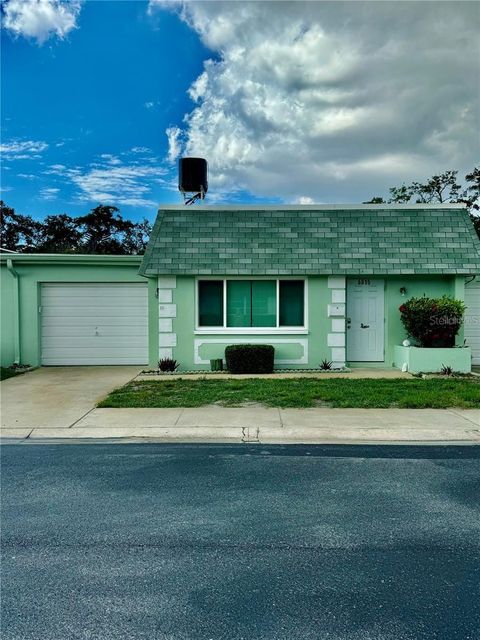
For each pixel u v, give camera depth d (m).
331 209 13.59
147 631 2.81
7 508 4.58
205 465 5.80
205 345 12.86
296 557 3.66
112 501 4.74
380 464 5.84
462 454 6.23
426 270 12.51
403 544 3.86
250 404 8.62
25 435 7.13
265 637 2.75
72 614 2.97
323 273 12.50
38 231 38.78
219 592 3.20
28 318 14.56
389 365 13.18
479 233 28.06
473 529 4.13
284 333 12.84
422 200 31.53
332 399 8.87
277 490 5.02
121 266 14.67
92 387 10.93
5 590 3.24
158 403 8.77
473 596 3.14
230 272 12.50
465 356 11.96
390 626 2.84
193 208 13.57
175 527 4.18
